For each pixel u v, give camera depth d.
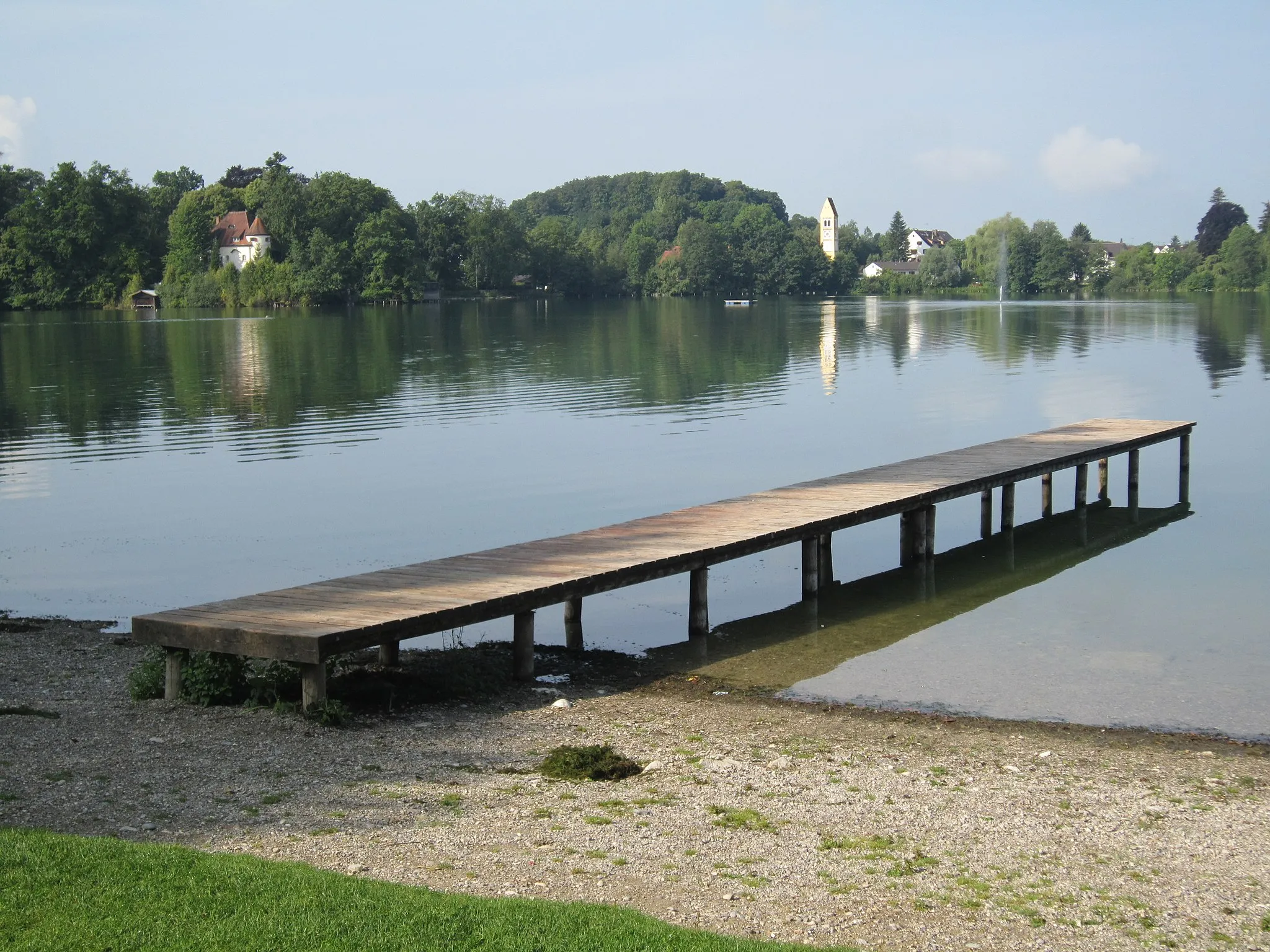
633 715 13.32
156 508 25.02
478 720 12.89
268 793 10.15
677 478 28.03
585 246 162.00
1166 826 9.99
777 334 78.50
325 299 120.12
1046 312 106.06
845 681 14.89
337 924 7.00
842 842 9.45
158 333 79.44
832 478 22.83
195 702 12.83
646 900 8.15
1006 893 8.53
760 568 21.34
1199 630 17.25
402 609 13.53
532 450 32.16
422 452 31.83
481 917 7.24
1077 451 25.70
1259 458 31.86
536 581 14.96
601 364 56.84
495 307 125.50
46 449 32.62
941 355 61.66
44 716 12.18
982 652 16.20
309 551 21.42
